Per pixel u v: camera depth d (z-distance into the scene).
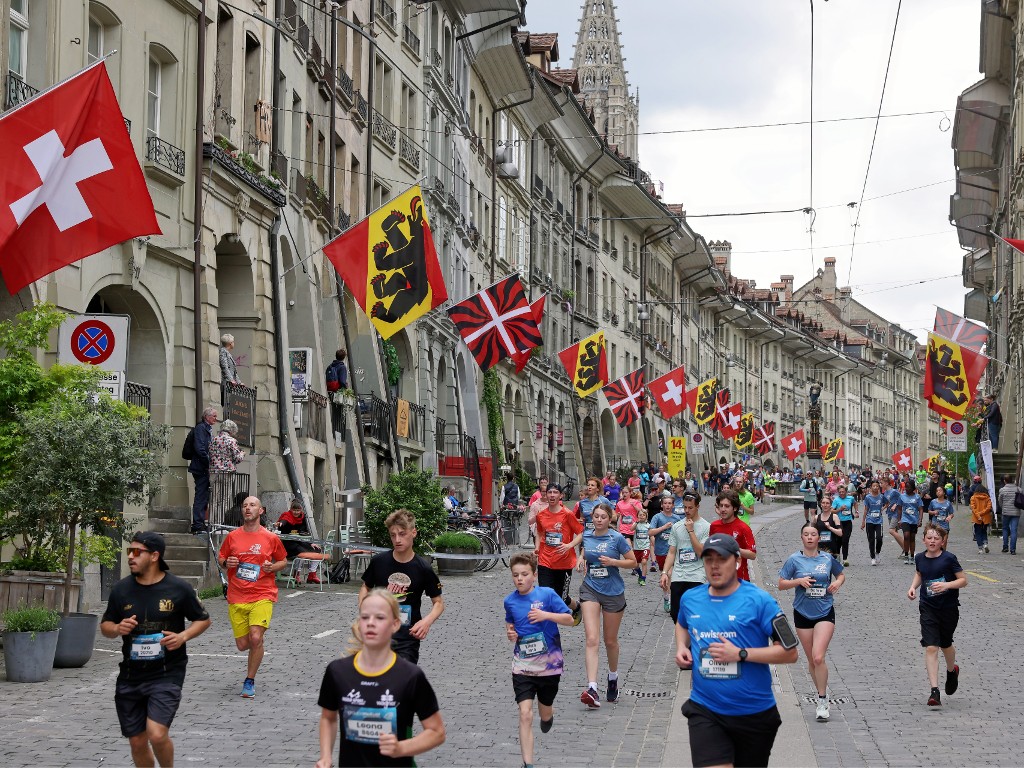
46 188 14.06
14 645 13.11
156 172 21.97
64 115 14.12
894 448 150.25
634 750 10.95
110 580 19.64
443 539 27.44
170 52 22.83
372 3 35.69
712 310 97.19
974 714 12.60
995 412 50.31
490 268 50.84
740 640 7.40
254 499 13.15
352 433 31.67
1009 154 50.94
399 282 22.55
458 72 46.47
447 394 44.41
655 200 72.50
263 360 26.78
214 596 20.47
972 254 70.50
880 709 12.88
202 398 23.19
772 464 111.06
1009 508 34.34
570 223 64.06
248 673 12.86
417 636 10.57
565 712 12.64
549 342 60.00
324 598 21.69
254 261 26.80
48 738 10.59
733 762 7.34
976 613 21.33
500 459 48.72
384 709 6.35
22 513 14.05
